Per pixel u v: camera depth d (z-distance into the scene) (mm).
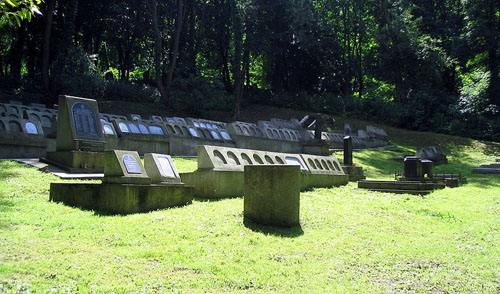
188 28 43594
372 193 13641
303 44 43062
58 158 13969
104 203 9258
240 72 39688
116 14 36156
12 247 6203
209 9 41688
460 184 18125
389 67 44875
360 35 49375
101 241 6820
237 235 7547
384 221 9375
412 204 11523
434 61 42906
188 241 7039
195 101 34562
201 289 5055
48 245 6453
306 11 42312
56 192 10102
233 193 11812
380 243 7523
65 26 31078
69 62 30031
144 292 4848
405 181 15906
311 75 50406
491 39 42625
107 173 9547
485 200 12680
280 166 8508
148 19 38281
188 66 38438
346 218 9508
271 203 8492
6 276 5023
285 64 48719
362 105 44938
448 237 8133
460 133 39281
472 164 29016
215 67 48438
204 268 5758
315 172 14867
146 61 43500
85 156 13734
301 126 34344
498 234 8398
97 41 41000
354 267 6184
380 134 35875
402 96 44906
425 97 42656
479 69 45156
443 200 12516
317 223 8891
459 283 5621
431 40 43719
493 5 44406
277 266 6020
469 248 7336
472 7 44969
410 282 5621
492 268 6277
